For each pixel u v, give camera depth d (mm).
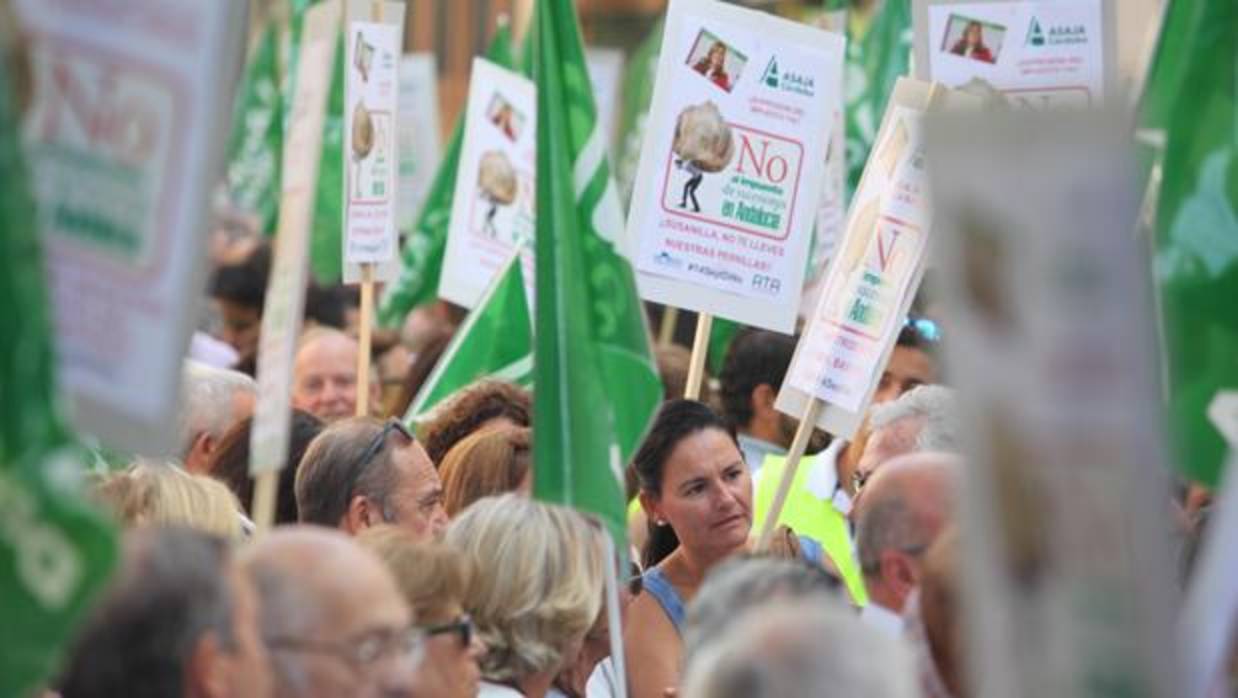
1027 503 9609
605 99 37438
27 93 11500
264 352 13695
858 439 21422
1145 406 9359
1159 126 14875
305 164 13578
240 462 19672
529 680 16297
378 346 28031
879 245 18938
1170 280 13555
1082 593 9594
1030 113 9336
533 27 16297
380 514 18156
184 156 11344
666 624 18750
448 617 14617
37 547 9695
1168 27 15055
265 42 31938
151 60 11414
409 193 33688
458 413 20531
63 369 11508
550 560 16219
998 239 9438
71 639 11273
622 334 15812
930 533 14328
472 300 25156
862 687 11219
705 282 19750
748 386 23484
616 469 15625
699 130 19688
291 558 12352
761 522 21641
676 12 19672
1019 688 9750
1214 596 10844
